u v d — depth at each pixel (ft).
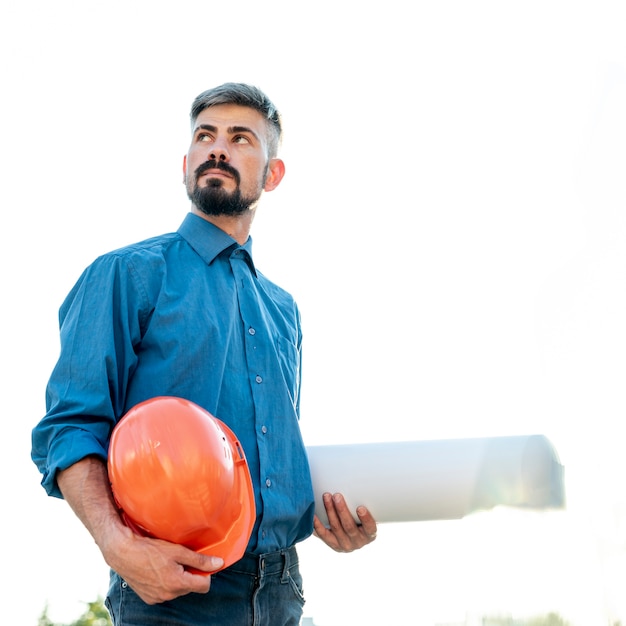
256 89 10.89
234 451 8.26
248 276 10.09
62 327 8.98
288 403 9.62
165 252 9.60
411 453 9.67
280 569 9.09
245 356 9.52
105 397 8.34
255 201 10.50
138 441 7.57
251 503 8.18
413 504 9.55
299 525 9.57
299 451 9.53
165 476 7.45
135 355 8.88
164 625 8.27
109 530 7.50
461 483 9.43
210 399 8.94
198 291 9.39
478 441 9.48
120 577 8.46
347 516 9.75
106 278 8.93
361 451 9.95
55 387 8.48
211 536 7.84
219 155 10.18
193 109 10.84
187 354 8.97
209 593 8.49
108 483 7.92
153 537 7.59
